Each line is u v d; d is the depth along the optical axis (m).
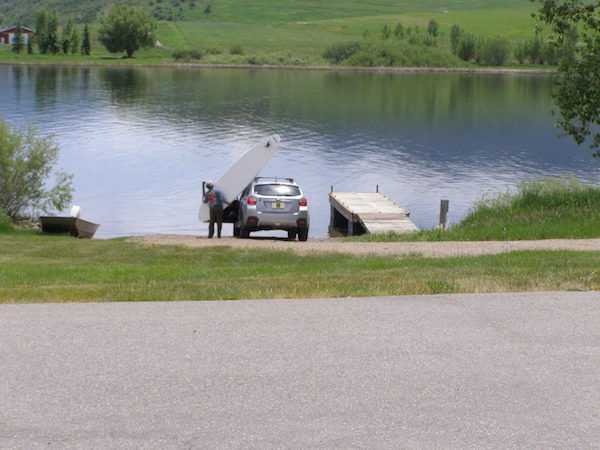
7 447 4.91
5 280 12.63
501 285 9.92
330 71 173.62
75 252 18.48
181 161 54.31
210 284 10.91
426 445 4.98
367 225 29.88
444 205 27.17
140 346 7.02
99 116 77.69
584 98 21.81
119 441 5.01
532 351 6.88
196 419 5.37
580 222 19.95
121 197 42.78
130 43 187.75
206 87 117.75
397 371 6.35
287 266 14.34
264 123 75.62
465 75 170.38
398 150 61.19
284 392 5.88
